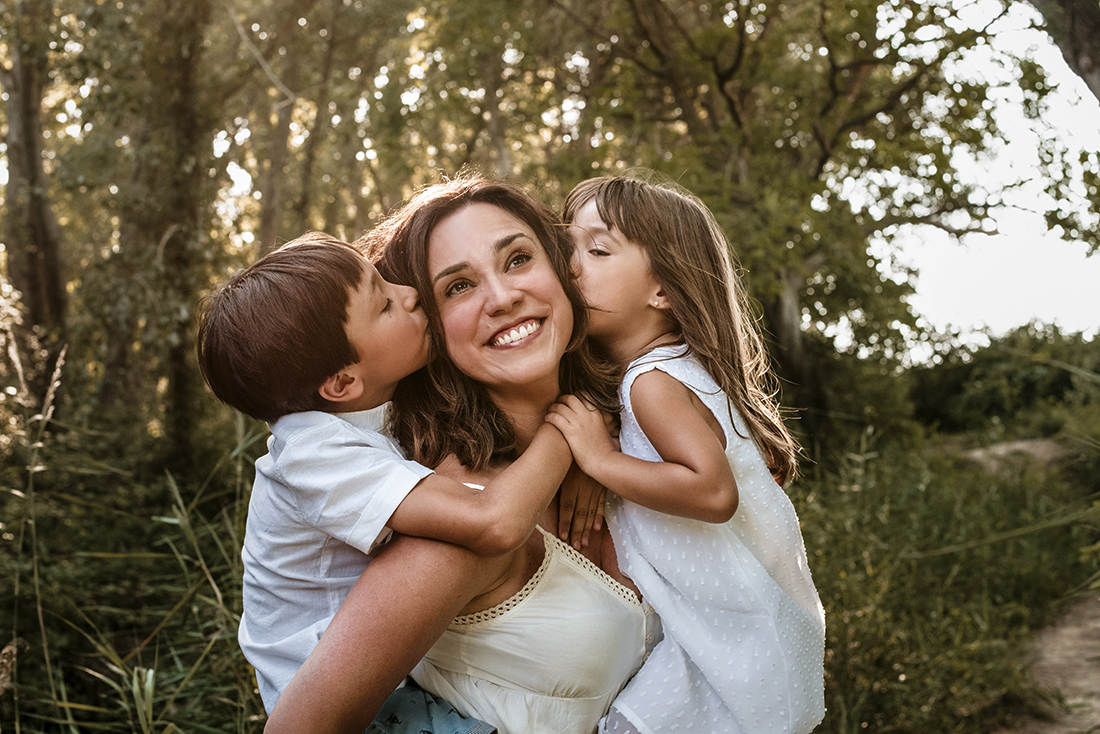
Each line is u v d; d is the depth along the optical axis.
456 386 1.47
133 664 3.91
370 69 16.77
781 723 1.50
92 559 4.89
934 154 8.74
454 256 1.42
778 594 1.57
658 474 1.43
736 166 9.44
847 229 8.94
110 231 18.16
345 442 1.31
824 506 5.26
